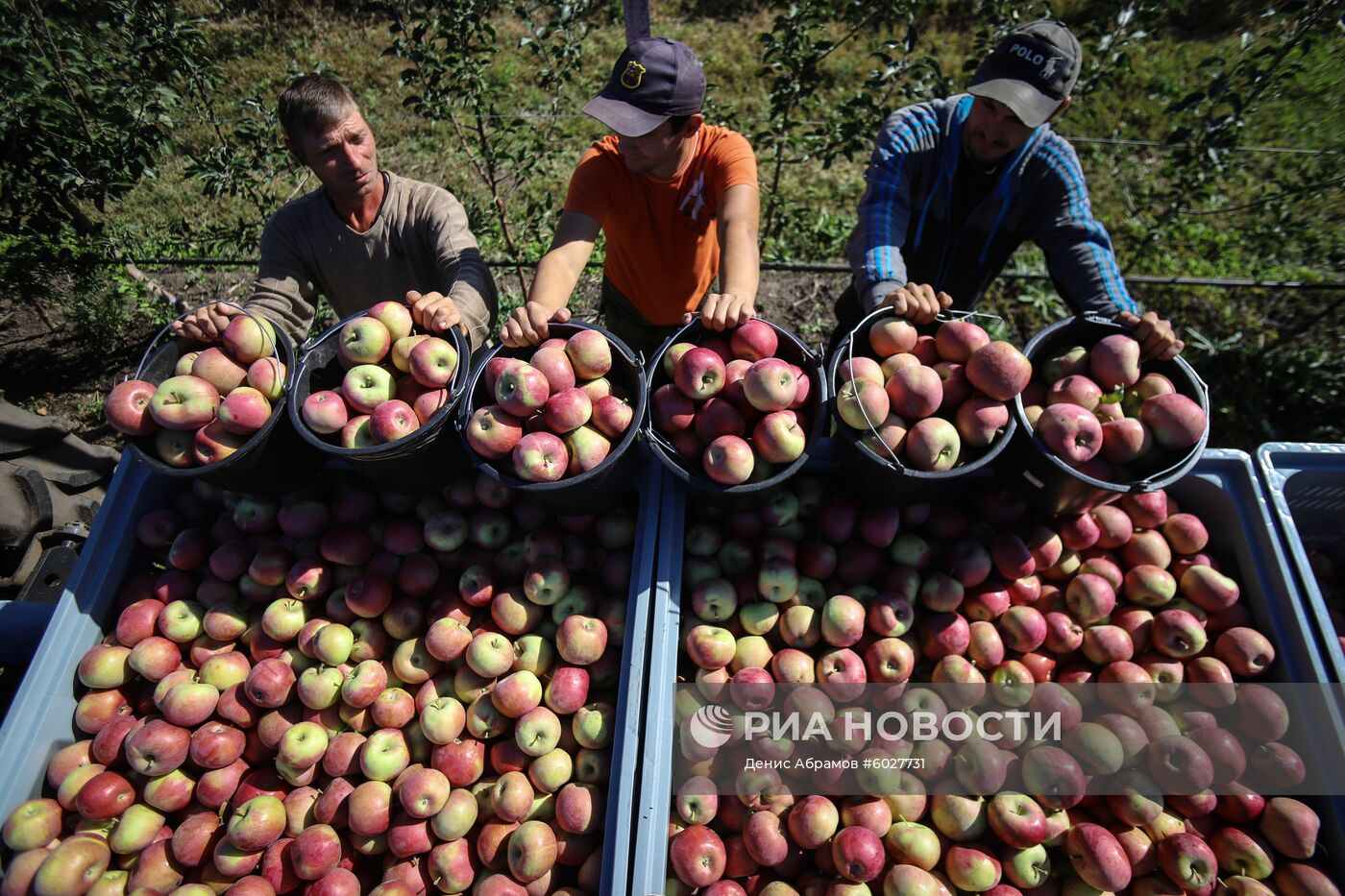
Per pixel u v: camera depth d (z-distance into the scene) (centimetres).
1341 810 179
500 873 184
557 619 211
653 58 220
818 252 536
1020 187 257
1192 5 723
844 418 181
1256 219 524
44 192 432
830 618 195
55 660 206
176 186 596
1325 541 252
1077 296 246
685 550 213
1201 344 471
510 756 194
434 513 218
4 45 391
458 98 451
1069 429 177
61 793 192
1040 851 180
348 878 179
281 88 700
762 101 672
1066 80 222
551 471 178
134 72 432
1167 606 210
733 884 179
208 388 191
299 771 192
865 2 407
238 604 218
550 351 190
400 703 198
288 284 271
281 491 213
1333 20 348
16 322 512
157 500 236
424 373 192
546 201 519
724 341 200
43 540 278
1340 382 446
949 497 220
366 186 257
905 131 257
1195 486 225
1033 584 208
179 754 191
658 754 180
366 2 405
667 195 265
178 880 184
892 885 174
